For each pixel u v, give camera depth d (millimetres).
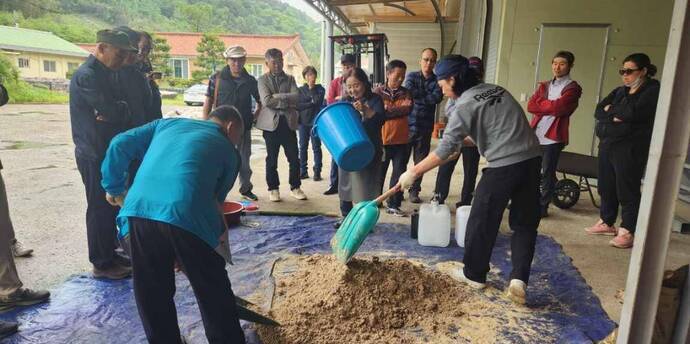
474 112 2842
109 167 2188
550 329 2680
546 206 4953
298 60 41688
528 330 2668
